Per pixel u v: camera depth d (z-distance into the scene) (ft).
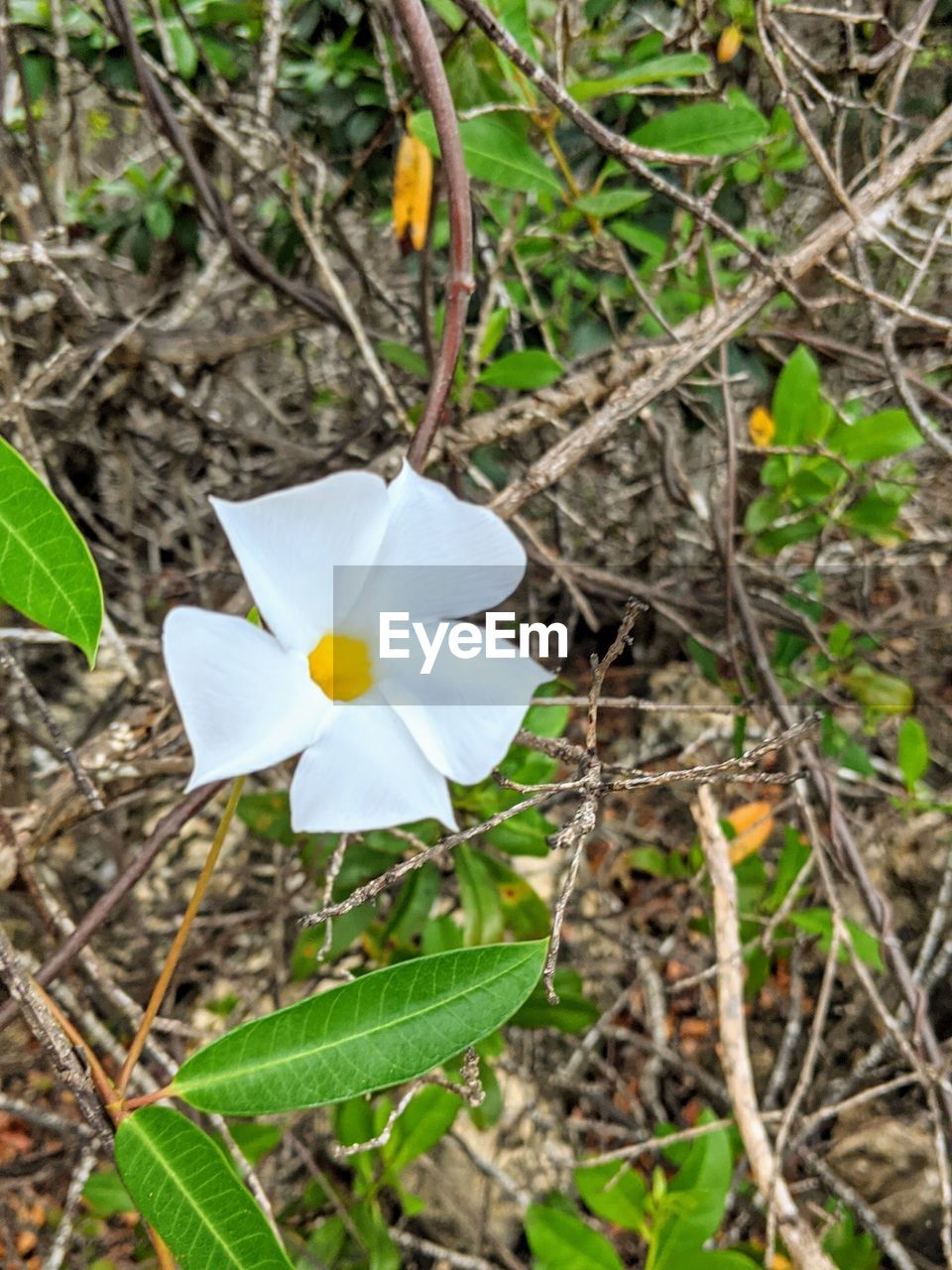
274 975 1.65
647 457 2.31
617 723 2.53
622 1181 1.22
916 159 1.12
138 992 1.72
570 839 0.73
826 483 1.57
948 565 2.42
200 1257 0.70
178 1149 0.72
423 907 1.40
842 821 1.26
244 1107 0.72
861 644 2.13
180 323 1.88
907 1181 1.61
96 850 2.02
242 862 2.08
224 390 2.39
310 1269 1.32
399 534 0.73
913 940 1.97
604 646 2.61
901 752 1.70
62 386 1.77
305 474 1.90
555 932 0.70
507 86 1.22
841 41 1.60
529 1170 1.77
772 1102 1.73
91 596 0.67
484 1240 1.66
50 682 2.31
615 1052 1.98
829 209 1.74
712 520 1.59
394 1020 0.73
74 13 1.80
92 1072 0.74
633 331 1.76
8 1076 1.75
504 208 1.60
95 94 2.25
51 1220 1.57
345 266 2.10
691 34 1.29
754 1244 1.37
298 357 2.25
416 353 1.52
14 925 1.68
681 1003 2.06
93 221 1.92
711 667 1.96
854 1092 1.82
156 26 1.45
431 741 0.72
